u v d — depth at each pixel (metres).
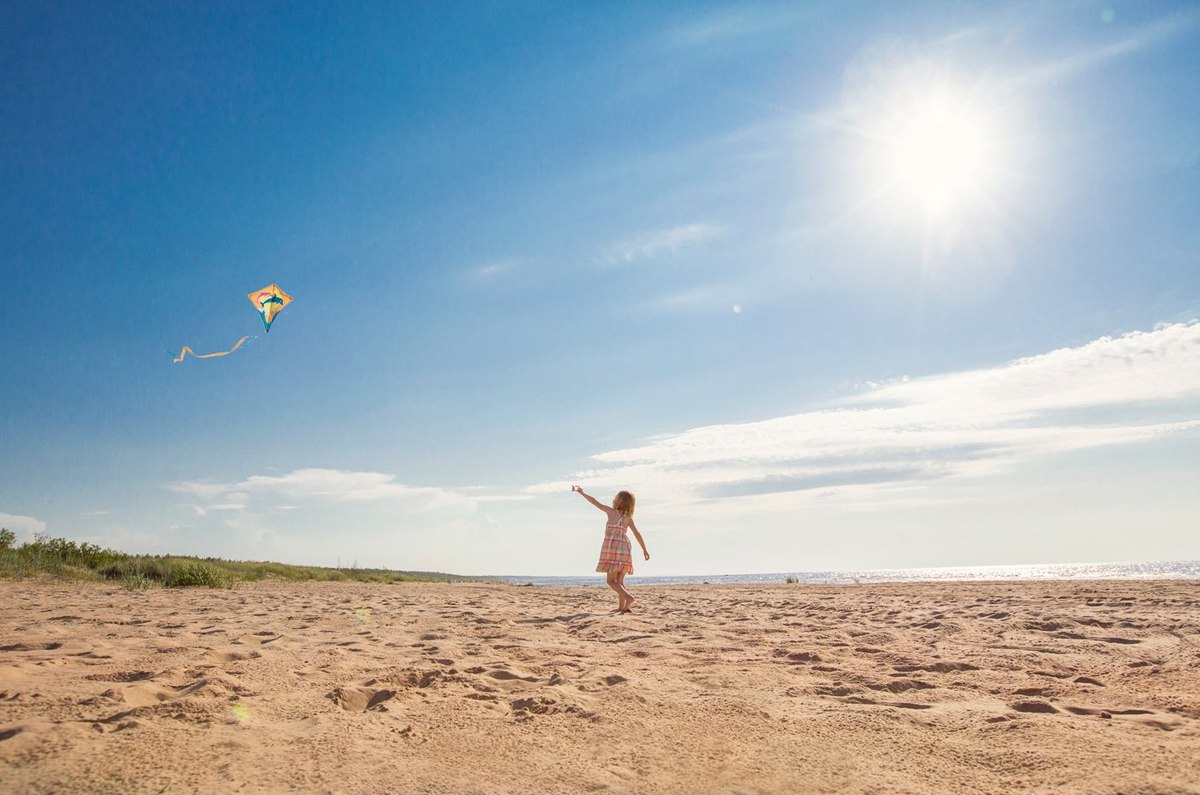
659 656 4.04
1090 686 3.02
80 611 6.61
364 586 14.42
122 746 1.96
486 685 3.06
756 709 2.62
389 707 2.59
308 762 1.93
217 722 2.26
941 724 2.40
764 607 7.77
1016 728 2.29
